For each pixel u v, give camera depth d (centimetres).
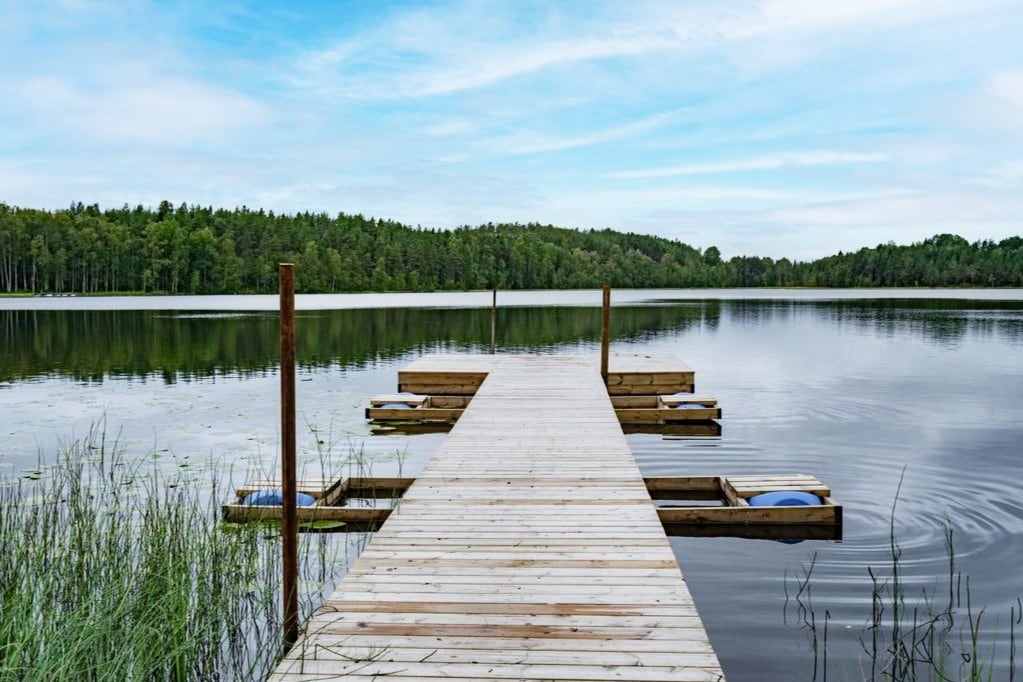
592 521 445
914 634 382
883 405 1105
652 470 742
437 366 1198
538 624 308
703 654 282
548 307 4203
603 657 279
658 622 309
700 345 1998
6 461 738
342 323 2788
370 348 1880
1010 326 2661
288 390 350
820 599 431
